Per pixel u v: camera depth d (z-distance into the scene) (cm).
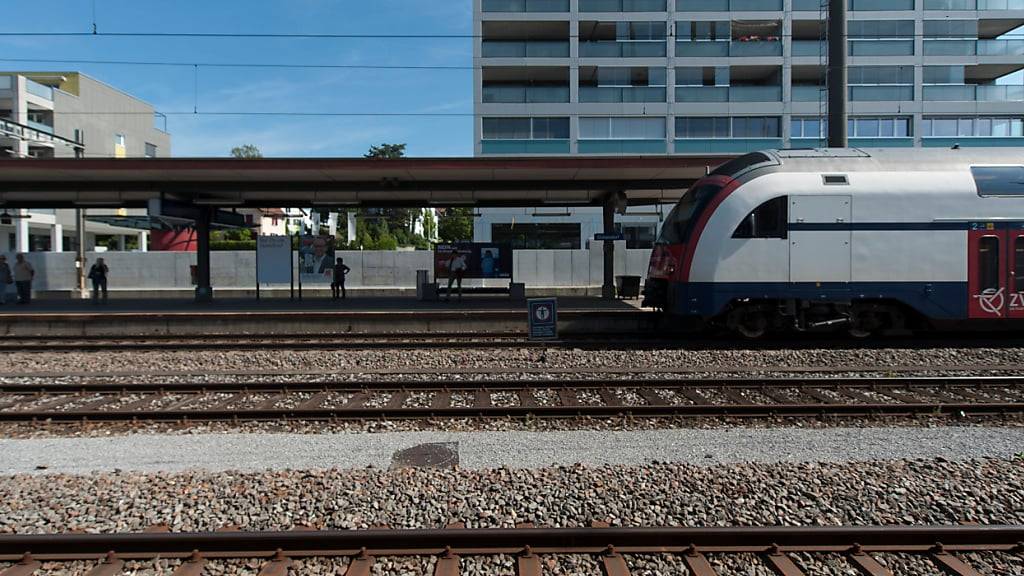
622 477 565
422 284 2286
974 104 4153
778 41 4144
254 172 1805
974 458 624
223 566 422
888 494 526
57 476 586
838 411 821
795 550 434
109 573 413
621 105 4131
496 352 1273
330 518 489
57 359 1227
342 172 1827
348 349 1324
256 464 624
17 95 4534
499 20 4094
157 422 800
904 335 1442
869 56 4184
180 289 2695
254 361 1192
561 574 414
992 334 1489
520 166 1755
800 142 4159
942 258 1264
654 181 2030
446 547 436
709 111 4144
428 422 789
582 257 2891
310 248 2288
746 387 955
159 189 2005
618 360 1201
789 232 1284
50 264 2759
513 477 563
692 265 1323
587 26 4200
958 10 4178
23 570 416
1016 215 1265
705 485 545
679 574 414
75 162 1720
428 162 1764
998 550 433
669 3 4122
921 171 1287
